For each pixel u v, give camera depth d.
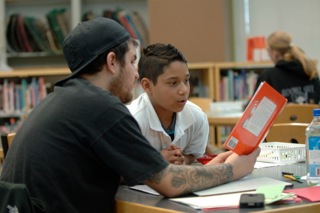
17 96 4.77
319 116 1.49
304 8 5.54
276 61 3.91
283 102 1.48
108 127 1.34
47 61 5.39
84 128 1.36
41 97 4.76
